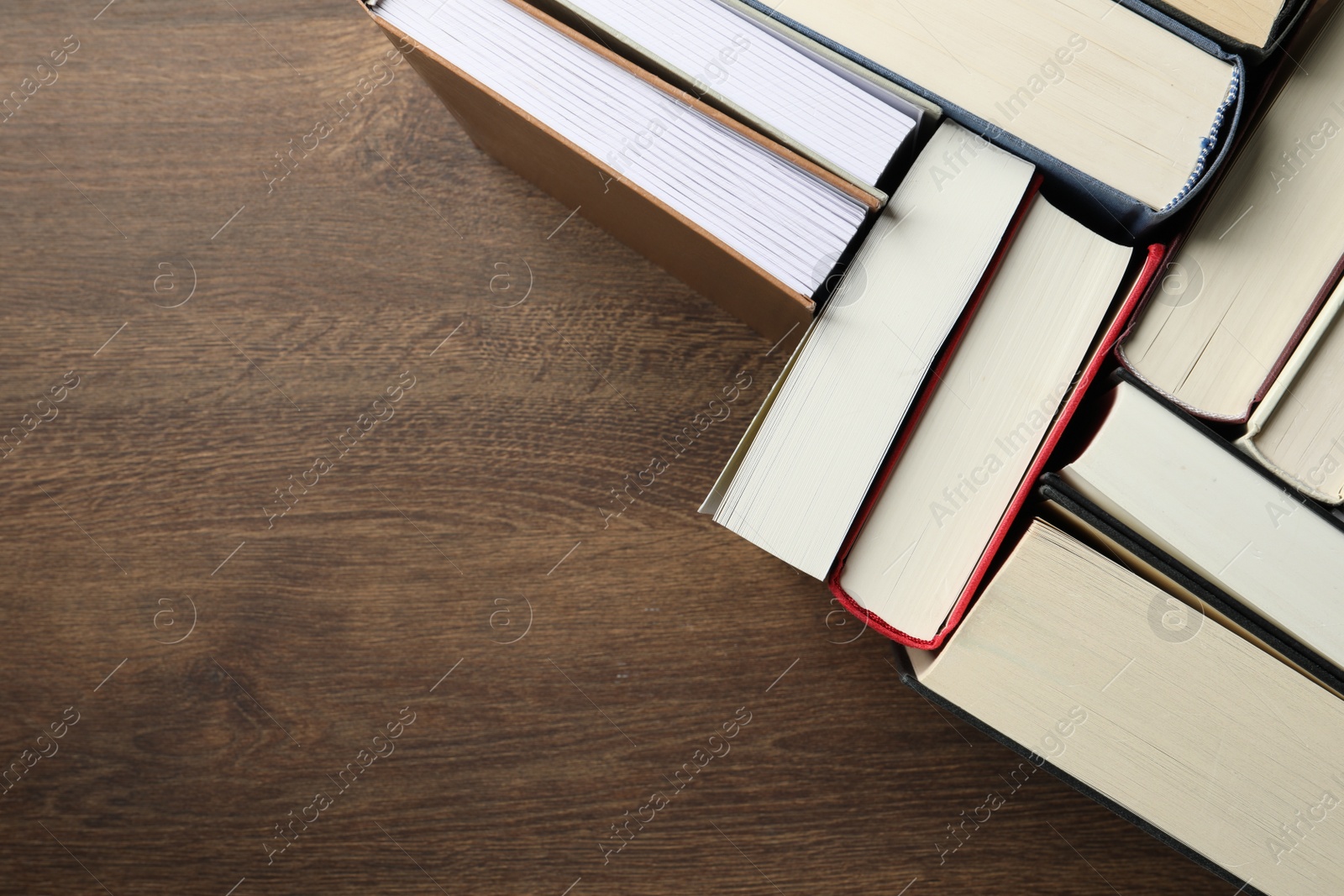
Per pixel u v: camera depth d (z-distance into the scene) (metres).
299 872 0.54
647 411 0.55
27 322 0.55
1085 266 0.45
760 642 0.54
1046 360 0.46
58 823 0.54
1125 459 0.45
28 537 0.55
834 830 0.54
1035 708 0.46
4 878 0.54
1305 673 0.45
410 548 0.55
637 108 0.45
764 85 0.45
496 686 0.54
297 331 0.55
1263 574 0.45
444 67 0.45
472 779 0.54
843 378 0.45
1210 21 0.44
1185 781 0.46
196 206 0.55
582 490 0.54
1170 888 0.53
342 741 0.55
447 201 0.55
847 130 0.45
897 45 0.45
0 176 0.55
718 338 0.55
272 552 0.55
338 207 0.55
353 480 0.55
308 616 0.55
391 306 0.55
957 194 0.45
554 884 0.54
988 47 0.45
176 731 0.55
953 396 0.46
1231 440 0.45
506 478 0.55
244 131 0.55
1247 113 0.47
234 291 0.55
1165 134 0.44
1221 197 0.45
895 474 0.46
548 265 0.55
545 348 0.55
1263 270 0.45
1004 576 0.45
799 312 0.46
